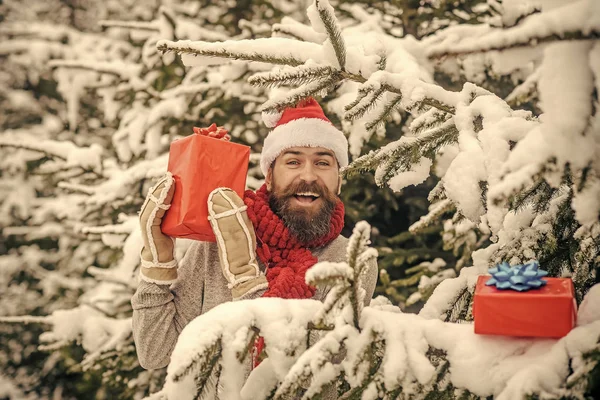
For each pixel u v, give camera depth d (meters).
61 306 4.38
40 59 5.35
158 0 5.24
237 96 3.29
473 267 1.48
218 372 1.07
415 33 3.23
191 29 3.54
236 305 1.10
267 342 1.07
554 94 0.98
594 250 1.21
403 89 1.41
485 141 1.26
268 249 1.80
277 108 1.41
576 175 1.01
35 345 4.74
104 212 3.35
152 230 1.69
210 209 1.64
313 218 1.84
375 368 1.07
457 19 3.22
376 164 1.44
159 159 3.30
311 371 1.00
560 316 1.01
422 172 1.50
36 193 5.31
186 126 3.54
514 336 1.05
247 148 1.75
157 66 3.66
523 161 1.03
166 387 1.06
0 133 5.43
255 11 4.00
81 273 4.44
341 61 1.40
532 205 1.26
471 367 1.02
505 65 1.09
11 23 5.90
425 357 1.03
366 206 3.42
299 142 1.88
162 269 1.71
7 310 4.77
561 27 0.96
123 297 3.21
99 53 4.96
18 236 5.20
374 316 1.08
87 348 3.02
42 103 5.77
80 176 3.44
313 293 1.71
